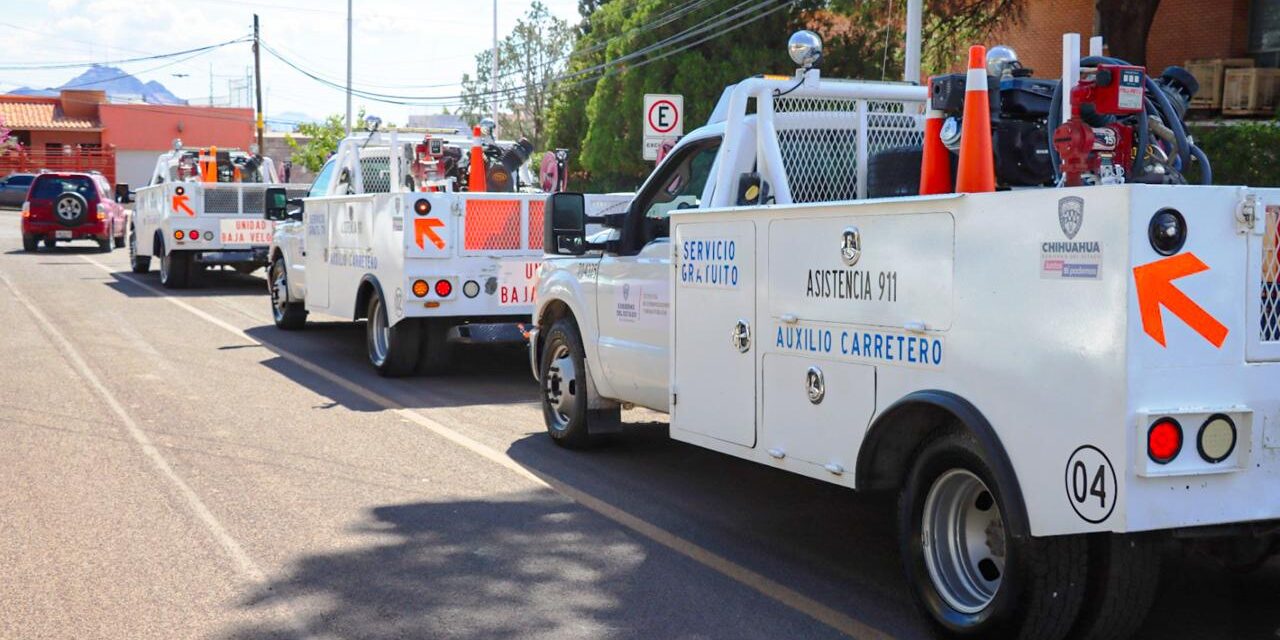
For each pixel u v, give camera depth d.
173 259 20.73
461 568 5.91
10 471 7.80
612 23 38.72
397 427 9.36
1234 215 4.11
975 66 4.93
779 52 31.27
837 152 6.93
